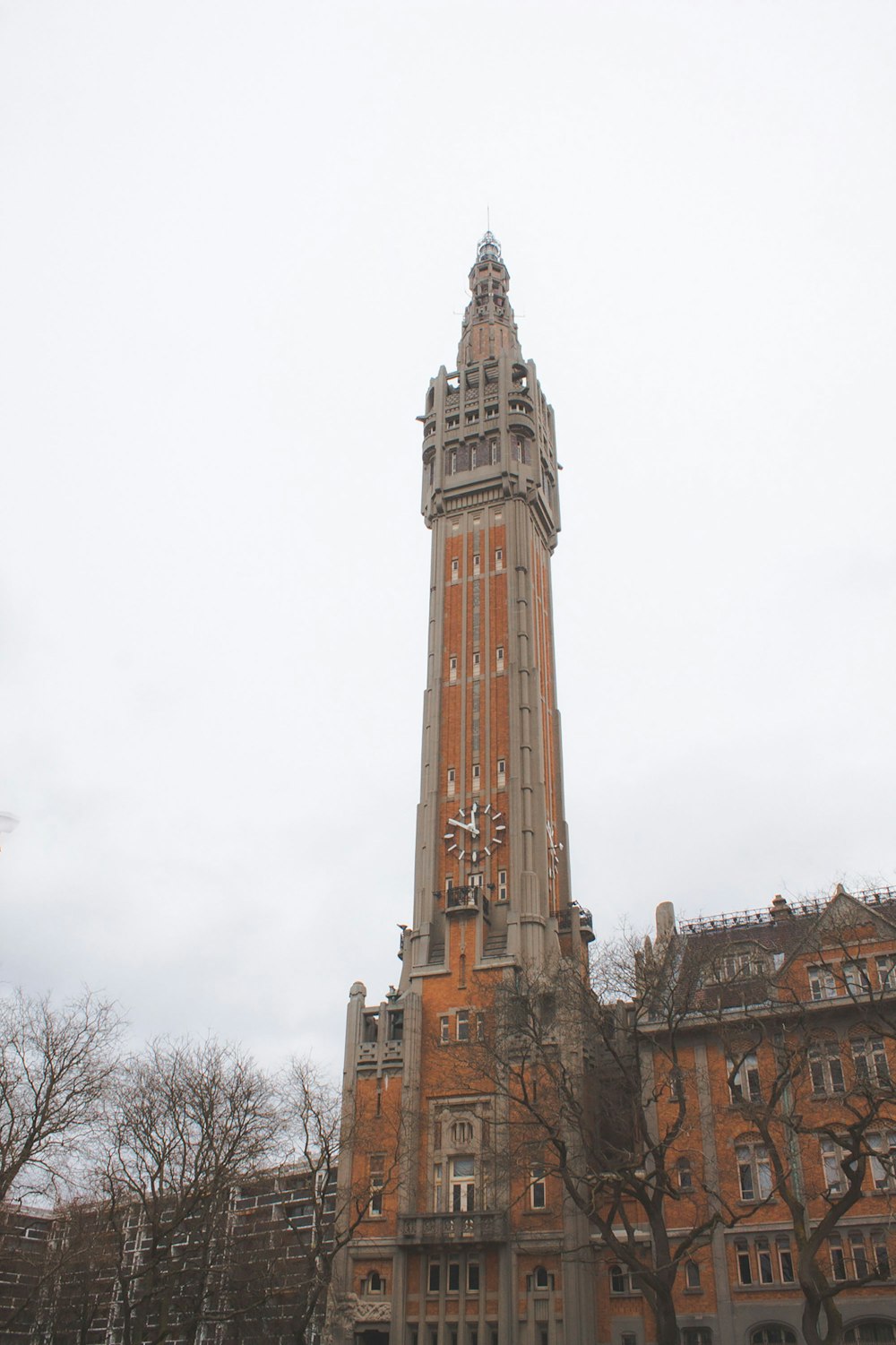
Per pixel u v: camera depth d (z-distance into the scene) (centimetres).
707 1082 6625
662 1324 4522
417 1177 7469
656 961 5791
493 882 8969
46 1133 5388
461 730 9862
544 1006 7006
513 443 11319
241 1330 7206
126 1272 6066
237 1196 7788
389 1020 8219
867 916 6669
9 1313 7625
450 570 10831
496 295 13100
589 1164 5747
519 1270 6906
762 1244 6184
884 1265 5831
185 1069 6412
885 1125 6109
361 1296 7175
